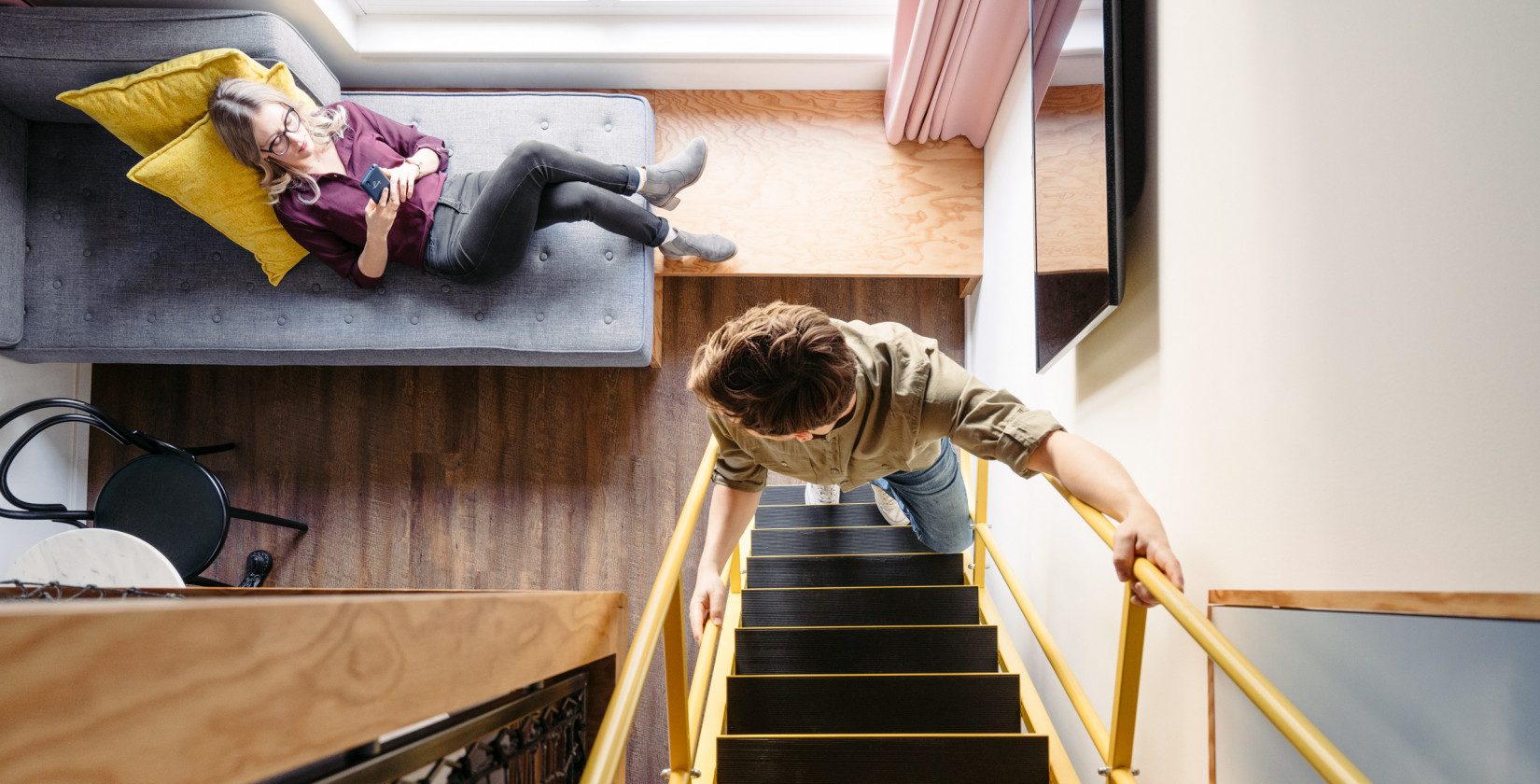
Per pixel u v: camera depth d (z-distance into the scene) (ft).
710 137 9.61
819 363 3.36
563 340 8.37
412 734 1.76
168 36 7.16
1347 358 2.71
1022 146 7.65
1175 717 3.94
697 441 10.14
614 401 10.20
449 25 8.86
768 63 9.04
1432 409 2.30
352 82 9.46
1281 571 3.12
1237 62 3.54
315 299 8.31
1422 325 2.35
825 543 8.02
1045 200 6.14
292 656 1.20
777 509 8.59
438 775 1.85
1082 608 5.77
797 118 9.62
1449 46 2.25
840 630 6.11
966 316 10.34
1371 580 2.56
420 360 8.74
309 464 10.08
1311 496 2.92
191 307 8.28
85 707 0.86
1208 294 3.79
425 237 7.54
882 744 4.66
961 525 6.55
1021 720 6.50
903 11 7.73
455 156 8.55
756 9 8.89
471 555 9.97
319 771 1.45
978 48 7.90
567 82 9.48
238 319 8.29
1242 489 3.43
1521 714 1.84
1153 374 4.46
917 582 7.48
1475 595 2.02
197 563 7.76
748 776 4.70
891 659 6.05
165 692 0.97
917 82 8.43
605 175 7.61
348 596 1.43
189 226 8.34
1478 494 2.12
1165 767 4.05
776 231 9.52
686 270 9.50
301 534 9.98
